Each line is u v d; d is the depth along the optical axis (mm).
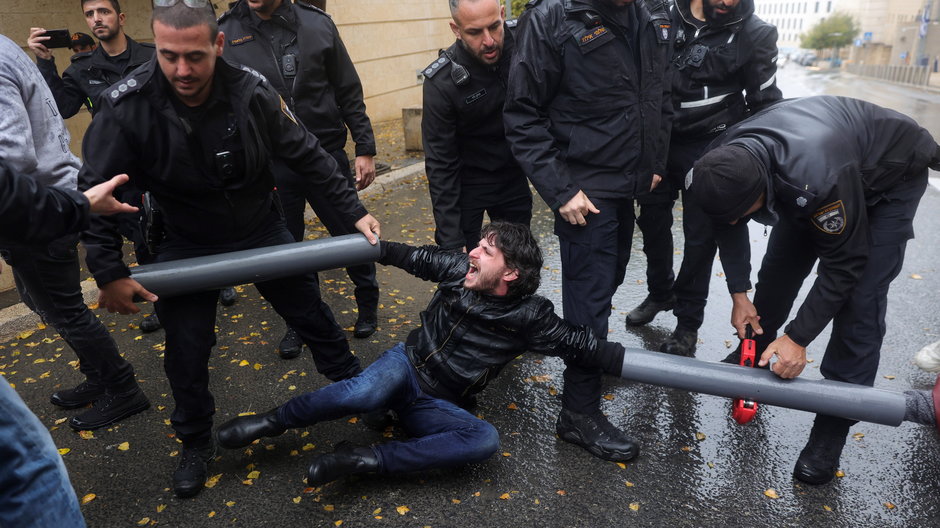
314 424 2479
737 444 2572
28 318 3707
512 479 2367
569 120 2398
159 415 2834
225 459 2496
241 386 3068
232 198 2168
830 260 2039
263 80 2096
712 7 2859
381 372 2350
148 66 1927
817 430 2346
